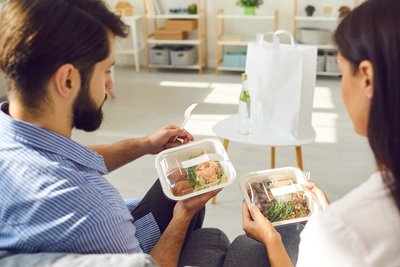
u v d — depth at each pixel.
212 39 5.29
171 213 1.27
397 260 0.58
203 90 4.41
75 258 0.72
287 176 1.32
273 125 2.04
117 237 0.82
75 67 0.77
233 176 1.22
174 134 1.42
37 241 0.76
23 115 0.80
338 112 3.65
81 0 0.79
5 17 0.75
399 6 0.56
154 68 5.41
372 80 0.58
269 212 1.19
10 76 0.76
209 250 1.11
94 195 0.79
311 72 1.90
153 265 0.72
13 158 0.76
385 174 0.60
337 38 0.63
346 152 2.91
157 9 5.08
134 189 2.50
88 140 3.19
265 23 5.07
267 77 1.95
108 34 0.81
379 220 0.59
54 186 0.75
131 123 3.51
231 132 2.09
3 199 0.76
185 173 1.22
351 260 0.60
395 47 0.55
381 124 0.57
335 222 0.61
